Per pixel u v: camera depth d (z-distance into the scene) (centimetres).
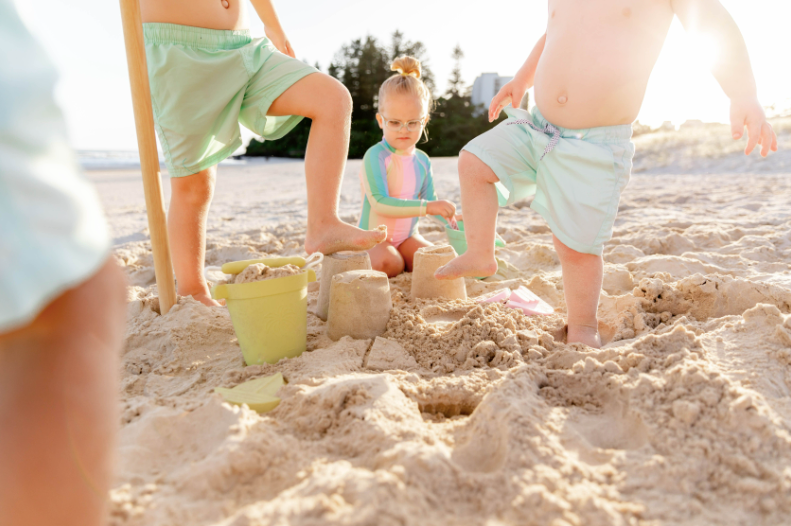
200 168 260
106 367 70
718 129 1544
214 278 232
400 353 199
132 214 672
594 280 211
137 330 229
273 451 128
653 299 228
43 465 65
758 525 107
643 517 108
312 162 246
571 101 214
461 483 115
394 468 114
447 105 4972
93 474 68
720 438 128
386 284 225
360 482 109
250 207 724
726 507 112
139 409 156
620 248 337
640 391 148
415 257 279
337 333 221
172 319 235
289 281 201
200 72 243
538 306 248
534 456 124
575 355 181
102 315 71
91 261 57
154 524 105
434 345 205
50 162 55
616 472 121
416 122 341
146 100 228
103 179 1408
